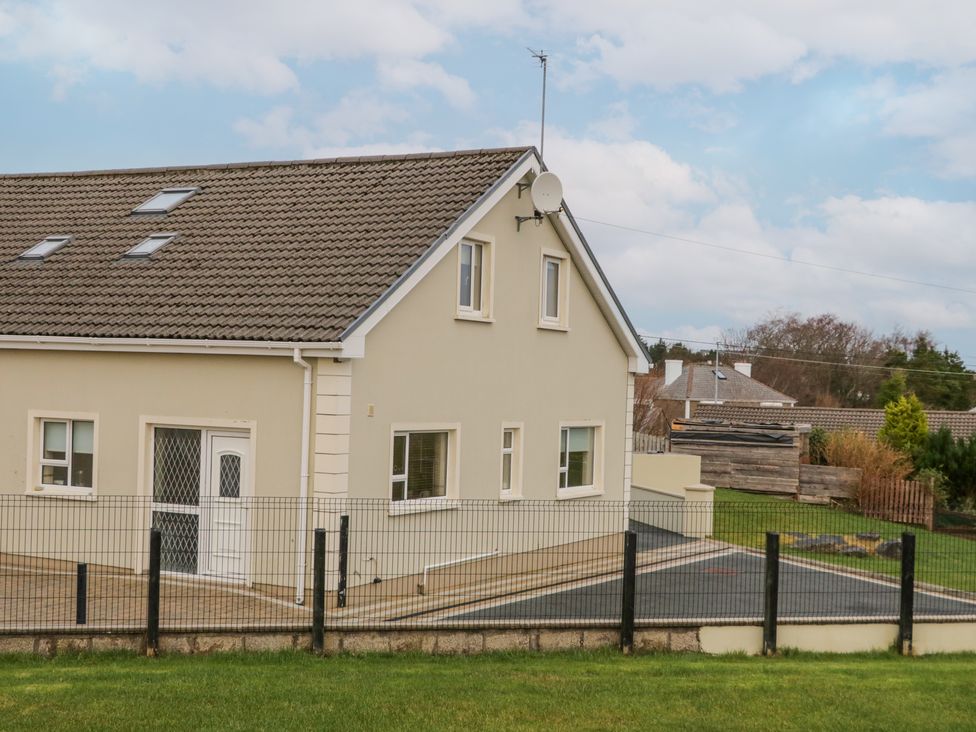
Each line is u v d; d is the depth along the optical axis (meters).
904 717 11.06
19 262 19.08
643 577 15.92
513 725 10.29
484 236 18.19
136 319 16.36
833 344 83.69
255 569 15.52
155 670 11.66
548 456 20.25
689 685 11.77
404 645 12.82
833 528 21.06
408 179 19.05
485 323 18.36
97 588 15.15
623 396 22.72
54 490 17.00
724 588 15.38
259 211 19.19
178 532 16.17
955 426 49.06
